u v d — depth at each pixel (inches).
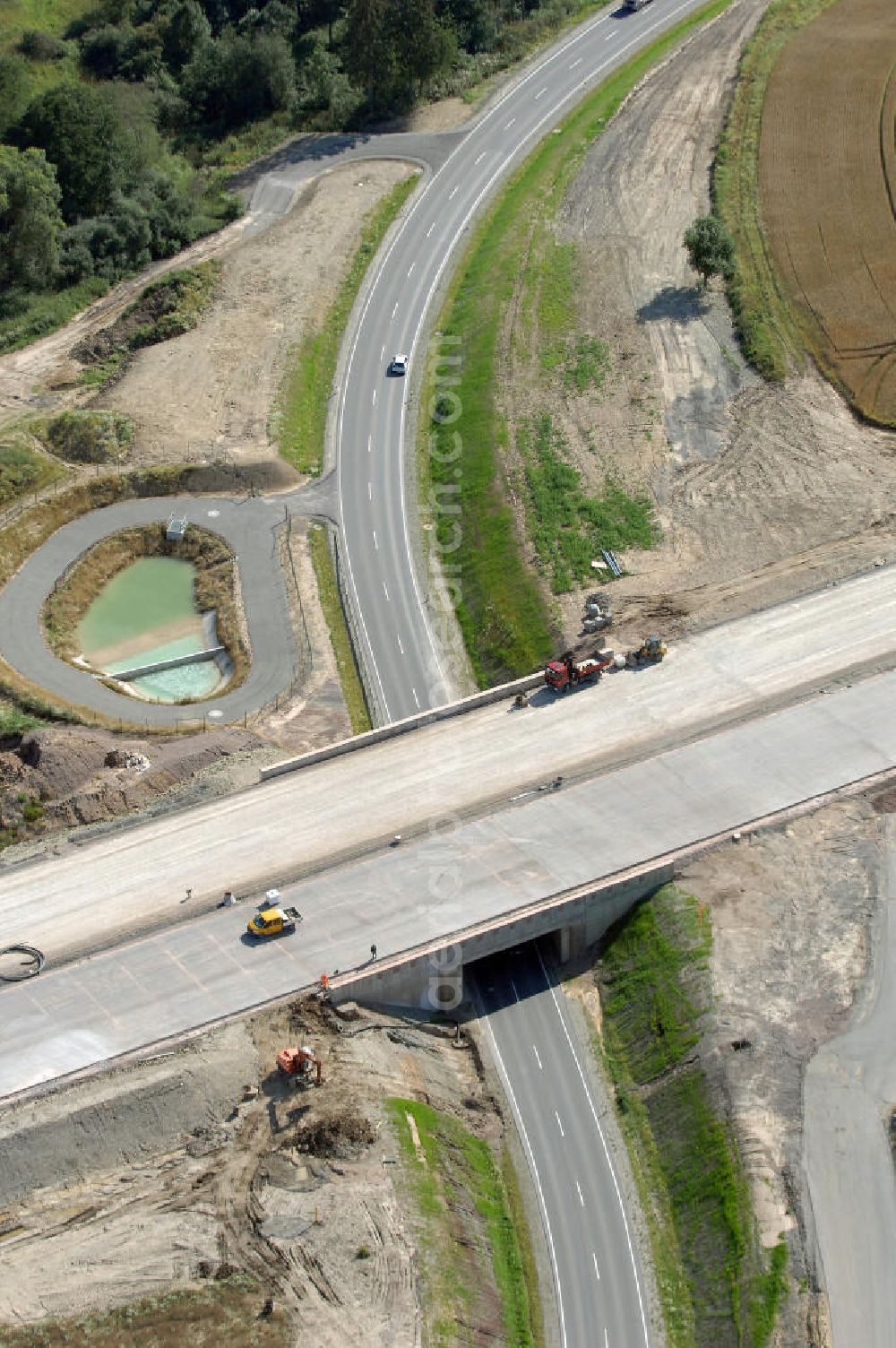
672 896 3309.5
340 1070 2955.2
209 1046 2970.0
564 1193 2896.2
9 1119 2829.7
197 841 3469.5
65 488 4746.6
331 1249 2662.4
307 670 4126.5
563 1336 2664.9
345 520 4694.9
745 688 3809.1
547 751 3663.9
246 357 5319.9
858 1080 2933.1
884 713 3708.2
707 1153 2861.7
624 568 4306.1
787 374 4972.9
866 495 4466.0
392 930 3206.2
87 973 3142.2
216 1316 2568.9
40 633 4288.9
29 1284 2625.5
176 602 4493.1
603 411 4906.5
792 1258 2650.1
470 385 5137.8
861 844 3393.2
